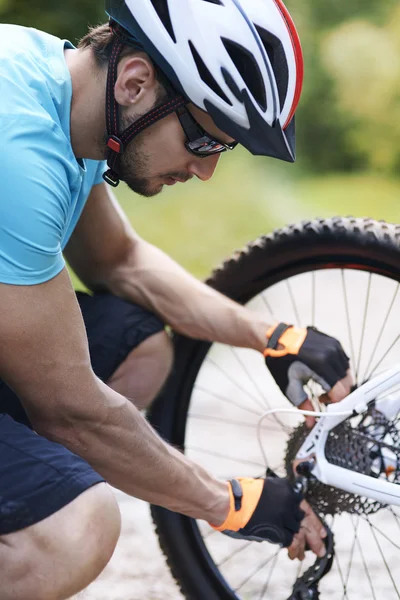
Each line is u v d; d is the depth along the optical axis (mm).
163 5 2002
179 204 8484
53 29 10070
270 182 10523
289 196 10148
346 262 2566
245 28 2029
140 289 2650
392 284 5105
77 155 2152
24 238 1950
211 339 2617
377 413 2416
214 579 2754
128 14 2023
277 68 2090
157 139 2078
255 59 2035
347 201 10516
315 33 13211
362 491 2371
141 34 2006
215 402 4523
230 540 3285
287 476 2504
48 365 2035
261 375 4859
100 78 2082
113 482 2209
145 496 2236
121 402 2133
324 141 12883
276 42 2080
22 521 1978
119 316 2629
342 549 3162
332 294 5785
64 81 2086
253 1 2082
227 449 4008
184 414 2799
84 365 2066
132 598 2852
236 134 2051
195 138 2066
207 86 2006
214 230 8039
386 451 2402
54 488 1991
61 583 2002
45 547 1982
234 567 3092
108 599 2842
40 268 1980
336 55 12859
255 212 8719
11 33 2137
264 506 2336
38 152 1982
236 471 3801
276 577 3035
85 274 2699
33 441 2051
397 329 5336
